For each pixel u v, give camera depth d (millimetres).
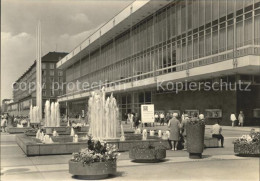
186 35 43062
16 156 14250
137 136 19266
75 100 101750
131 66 58562
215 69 35000
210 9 38719
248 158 12727
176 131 15367
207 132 27812
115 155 9211
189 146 12672
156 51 50312
